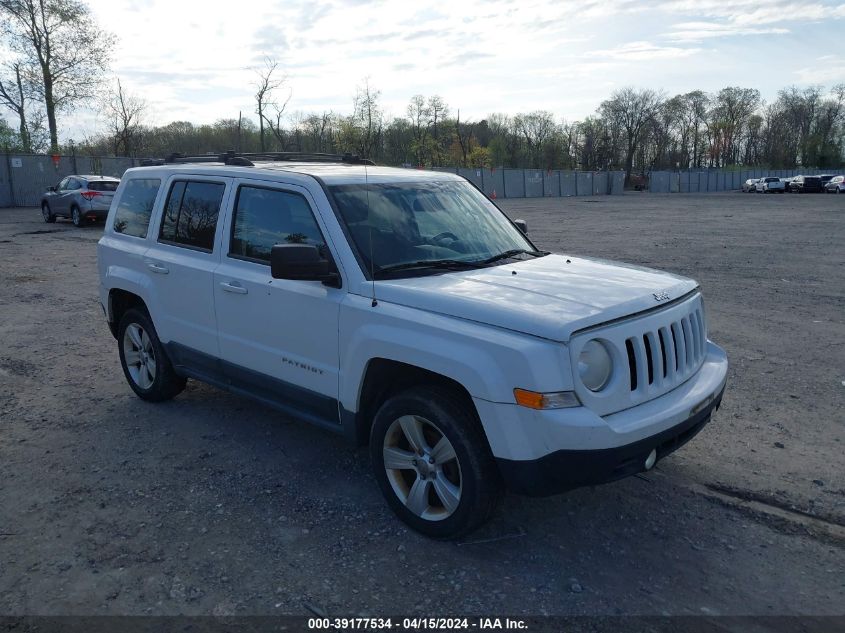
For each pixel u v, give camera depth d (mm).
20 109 41656
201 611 3221
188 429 5434
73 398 6188
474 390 3379
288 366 4461
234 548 3742
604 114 102375
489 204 5355
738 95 113188
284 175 4625
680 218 28062
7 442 5191
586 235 20359
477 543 3785
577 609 3225
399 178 4855
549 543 3789
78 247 17141
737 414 5652
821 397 6020
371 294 3938
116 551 3721
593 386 3385
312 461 4840
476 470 3510
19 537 3867
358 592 3354
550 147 90312
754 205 38594
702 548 3740
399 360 3701
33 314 9648
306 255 3908
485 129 93000
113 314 6215
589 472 3271
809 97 112688
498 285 3875
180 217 5422
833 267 13242
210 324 5023
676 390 3811
